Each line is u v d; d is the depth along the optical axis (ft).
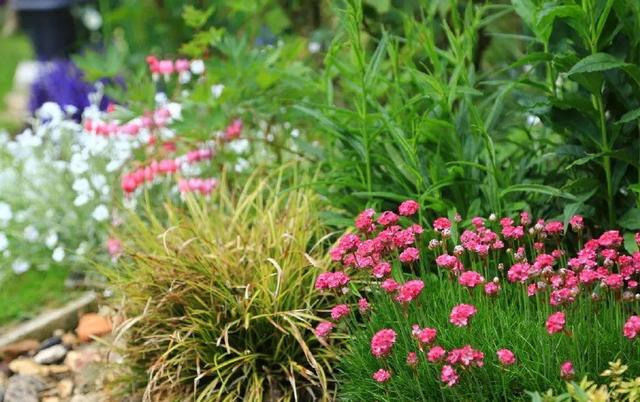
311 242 14.53
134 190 16.19
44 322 16.47
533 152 13.83
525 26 14.39
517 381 10.70
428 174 13.66
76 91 23.29
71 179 18.37
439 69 13.74
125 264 14.43
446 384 10.80
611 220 12.91
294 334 12.46
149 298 13.15
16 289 17.97
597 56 11.52
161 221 16.72
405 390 11.13
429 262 13.47
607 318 11.07
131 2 24.18
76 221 18.06
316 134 17.06
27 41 45.32
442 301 12.06
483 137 12.89
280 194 14.61
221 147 16.74
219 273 13.34
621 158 12.39
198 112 17.63
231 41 16.83
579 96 12.47
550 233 11.64
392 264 12.67
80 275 17.97
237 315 13.21
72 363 15.56
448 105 13.16
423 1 14.98
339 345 12.91
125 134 17.81
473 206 13.12
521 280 10.73
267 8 21.54
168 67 17.49
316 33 18.33
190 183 16.05
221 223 14.56
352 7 13.28
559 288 10.77
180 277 13.28
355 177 14.21
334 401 12.51
